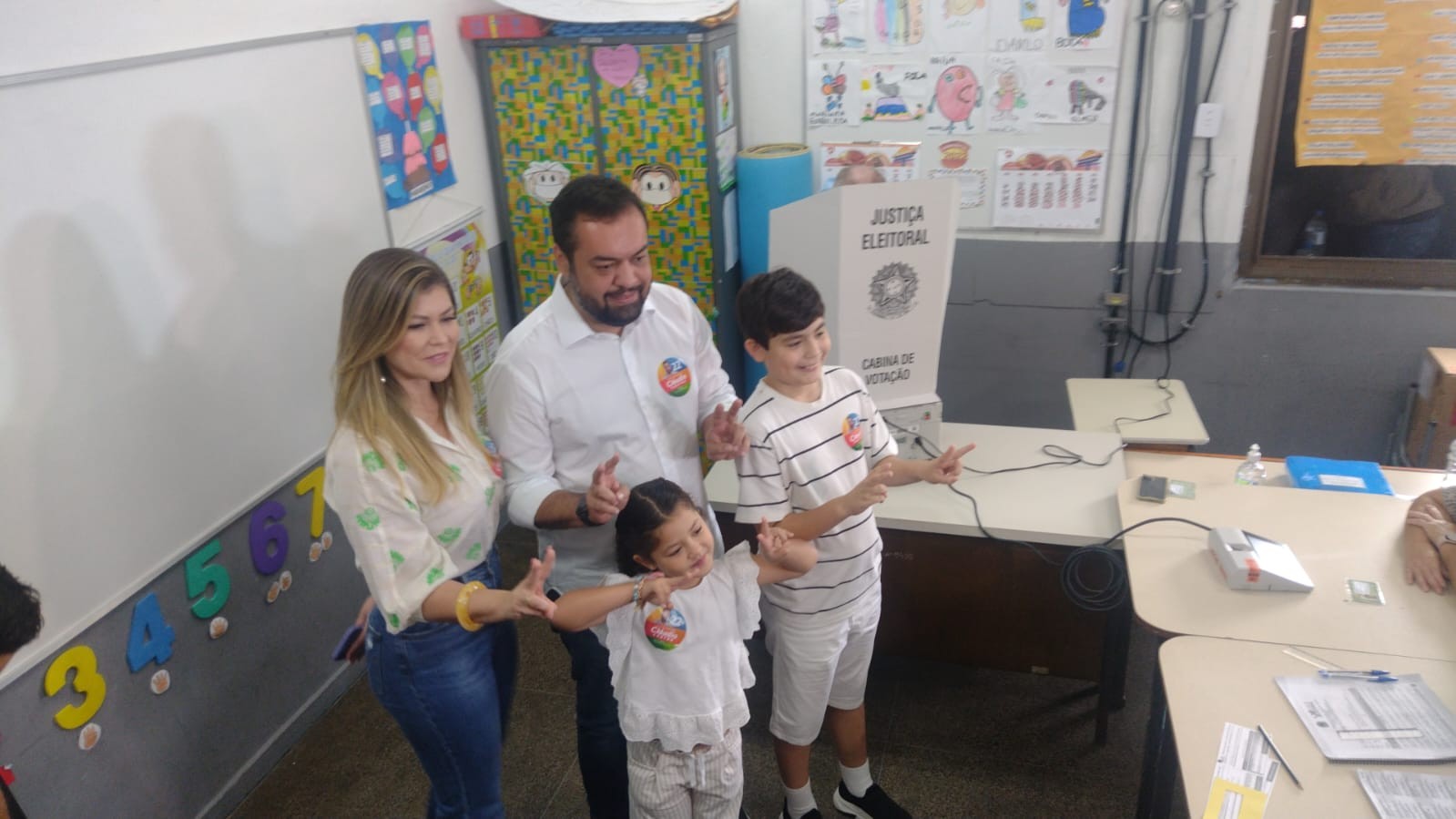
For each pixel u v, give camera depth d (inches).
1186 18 115.5
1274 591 71.1
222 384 86.4
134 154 76.0
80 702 74.9
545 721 102.3
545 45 121.1
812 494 70.4
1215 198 123.5
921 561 94.6
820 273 87.7
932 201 85.0
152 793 82.4
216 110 83.7
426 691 63.3
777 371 68.6
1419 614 67.6
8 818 52.0
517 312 138.9
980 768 92.8
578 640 71.6
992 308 137.6
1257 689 62.1
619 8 119.3
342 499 58.4
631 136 124.0
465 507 62.7
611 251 61.4
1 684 68.2
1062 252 131.6
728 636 67.5
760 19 128.6
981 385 143.3
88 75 71.7
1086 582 87.8
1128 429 106.7
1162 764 71.7
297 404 96.2
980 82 124.4
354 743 100.0
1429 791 53.7
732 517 94.1
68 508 72.5
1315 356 128.0
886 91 128.0
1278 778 55.4
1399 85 114.4
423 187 114.9
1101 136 123.3
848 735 83.1
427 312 58.1
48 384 70.4
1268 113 119.0
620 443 69.9
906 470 72.6
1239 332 129.6
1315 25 114.3
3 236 66.4
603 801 77.9
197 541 84.4
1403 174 118.6
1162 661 64.9
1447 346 122.2
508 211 132.4
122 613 77.7
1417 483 86.3
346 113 100.7
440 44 117.6
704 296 131.4
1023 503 90.4
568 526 64.4
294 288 94.6
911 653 101.1
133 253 76.5
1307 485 86.6
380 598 59.0
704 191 125.0
